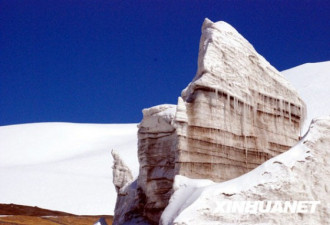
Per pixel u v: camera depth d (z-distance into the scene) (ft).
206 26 73.97
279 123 75.51
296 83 446.19
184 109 63.62
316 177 54.24
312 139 55.88
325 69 469.98
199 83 65.16
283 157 54.29
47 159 466.29
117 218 92.43
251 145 69.82
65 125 556.10
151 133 83.25
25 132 534.78
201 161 63.26
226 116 67.10
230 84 68.59
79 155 463.01
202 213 49.73
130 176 101.45
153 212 77.87
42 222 184.44
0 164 453.58
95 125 574.56
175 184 60.03
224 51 69.67
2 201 297.74
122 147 459.32
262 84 74.74
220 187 52.21
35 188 328.08
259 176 53.06
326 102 381.19
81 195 312.50
